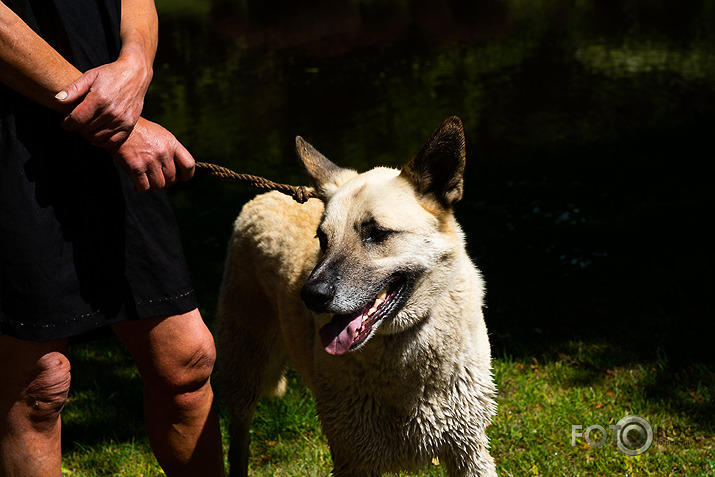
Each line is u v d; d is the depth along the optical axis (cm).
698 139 842
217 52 2047
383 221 288
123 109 226
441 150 293
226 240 773
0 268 227
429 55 1841
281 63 1866
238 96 1570
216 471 297
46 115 231
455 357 296
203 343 274
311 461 393
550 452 383
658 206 678
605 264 590
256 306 391
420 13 2456
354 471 313
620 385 443
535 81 1482
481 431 309
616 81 1422
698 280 546
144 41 258
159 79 1759
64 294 234
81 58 242
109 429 448
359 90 1548
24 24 212
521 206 739
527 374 461
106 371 529
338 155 1143
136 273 252
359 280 282
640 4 2286
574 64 1599
